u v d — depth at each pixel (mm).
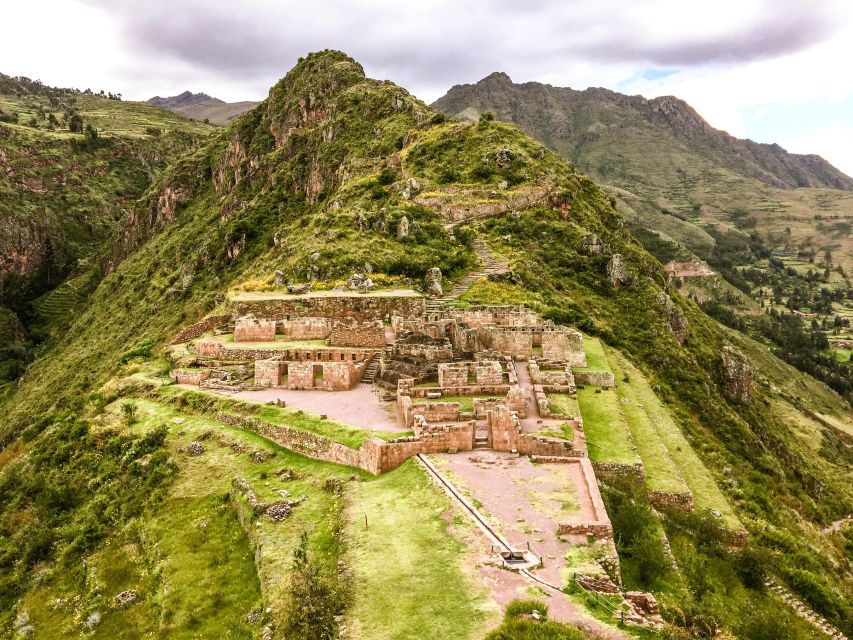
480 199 97375
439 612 17656
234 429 37812
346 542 22328
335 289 67562
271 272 79688
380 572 19984
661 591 21750
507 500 24406
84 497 36719
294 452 33781
